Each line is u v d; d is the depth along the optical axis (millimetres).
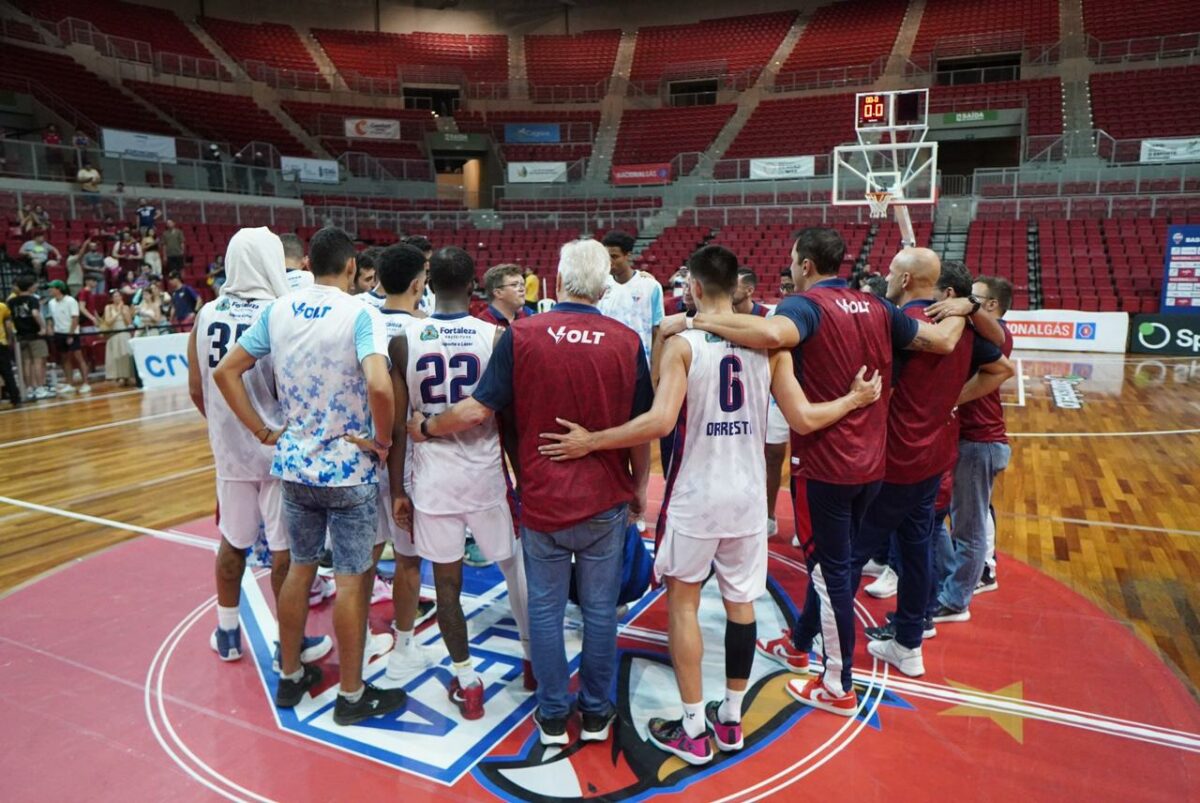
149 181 16953
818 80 26156
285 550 3332
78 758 2775
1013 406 9469
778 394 2707
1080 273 16172
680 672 2752
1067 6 25141
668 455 3305
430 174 23297
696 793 2590
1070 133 20344
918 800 2539
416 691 3244
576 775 2691
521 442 2695
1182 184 18188
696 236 20750
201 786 2629
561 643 2791
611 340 2631
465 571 4543
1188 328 13688
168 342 11352
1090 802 2521
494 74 28469
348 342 2822
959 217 19531
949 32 26000
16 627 3775
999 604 3982
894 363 3002
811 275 2939
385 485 3316
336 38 28125
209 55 25016
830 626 2965
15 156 15016
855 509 2939
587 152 26109
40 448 7488
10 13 20969
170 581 4328
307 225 19516
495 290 3750
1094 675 3297
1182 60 22375
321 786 2631
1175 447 7340
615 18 30516
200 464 6902
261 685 3271
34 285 10859
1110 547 4797
